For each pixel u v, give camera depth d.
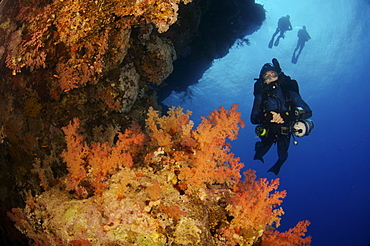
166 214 2.07
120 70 3.98
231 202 2.30
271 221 2.29
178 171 2.52
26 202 2.43
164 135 2.79
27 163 2.82
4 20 3.01
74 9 2.93
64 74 3.15
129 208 2.09
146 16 3.05
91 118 3.81
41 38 2.87
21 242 2.58
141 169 2.51
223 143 2.61
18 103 2.93
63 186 2.57
